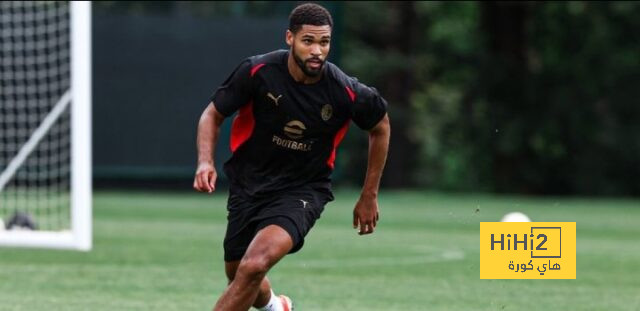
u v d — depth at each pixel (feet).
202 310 89.40
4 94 212.84
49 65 212.02
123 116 249.14
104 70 248.32
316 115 67.41
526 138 350.84
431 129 362.74
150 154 250.16
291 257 131.85
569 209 233.55
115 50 248.32
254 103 67.72
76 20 132.26
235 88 67.41
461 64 392.68
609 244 160.04
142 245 141.59
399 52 368.07
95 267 117.39
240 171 69.21
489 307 94.89
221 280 108.17
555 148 356.18
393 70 364.58
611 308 95.66
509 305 96.12
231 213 69.72
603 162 359.87
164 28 248.73
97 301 92.99
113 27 248.32
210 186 65.82
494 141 355.15
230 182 69.97
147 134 249.55
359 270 119.55
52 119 160.04
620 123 361.71
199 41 248.73
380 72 364.99
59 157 219.41
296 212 66.85
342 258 131.64
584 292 105.29
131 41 248.52
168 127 249.96
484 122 356.79
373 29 376.89
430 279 112.57
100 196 240.32
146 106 249.34
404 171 361.71
